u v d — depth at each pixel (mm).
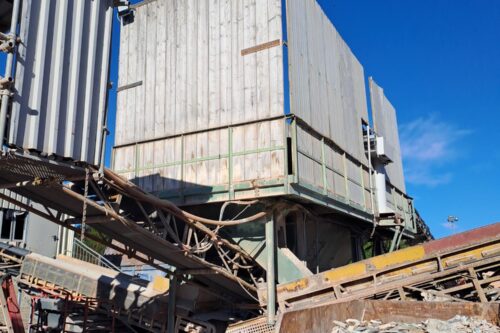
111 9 8352
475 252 11047
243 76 13562
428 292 10648
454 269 10789
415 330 6812
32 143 6637
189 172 13922
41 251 23250
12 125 6367
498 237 10938
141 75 15883
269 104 12906
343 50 18312
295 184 12164
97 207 8891
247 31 13773
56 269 16969
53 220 9828
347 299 11250
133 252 11859
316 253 15648
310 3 15281
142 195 9906
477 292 10602
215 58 14258
